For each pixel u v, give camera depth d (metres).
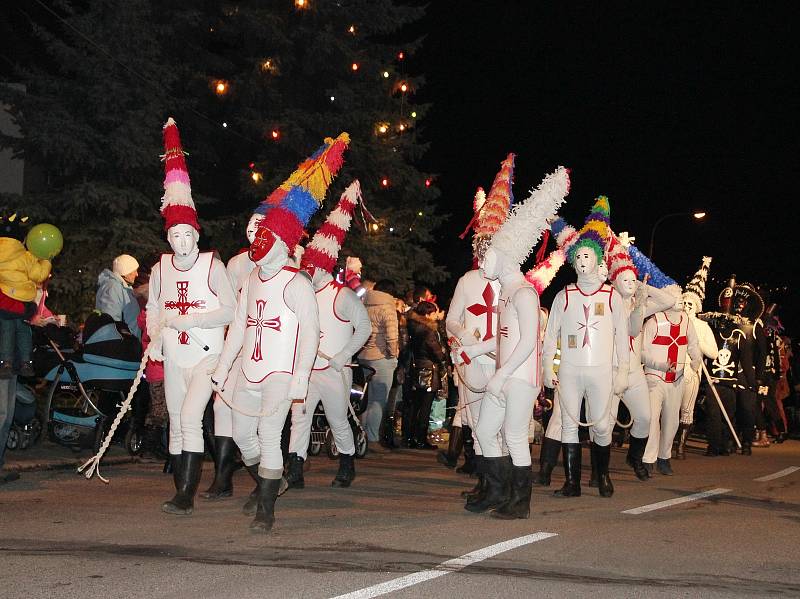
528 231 8.13
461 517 8.11
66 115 19.33
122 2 19.67
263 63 22.88
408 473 11.62
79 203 18.53
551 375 9.70
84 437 10.95
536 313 8.04
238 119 23.19
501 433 8.39
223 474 8.90
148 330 8.05
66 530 7.04
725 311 16.66
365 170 22.89
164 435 11.33
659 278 12.21
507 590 5.54
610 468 13.05
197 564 6.00
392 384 15.17
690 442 19.12
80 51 19.83
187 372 7.95
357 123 22.69
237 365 8.22
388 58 24.55
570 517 8.27
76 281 18.48
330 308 9.68
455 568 6.04
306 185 7.30
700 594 5.64
